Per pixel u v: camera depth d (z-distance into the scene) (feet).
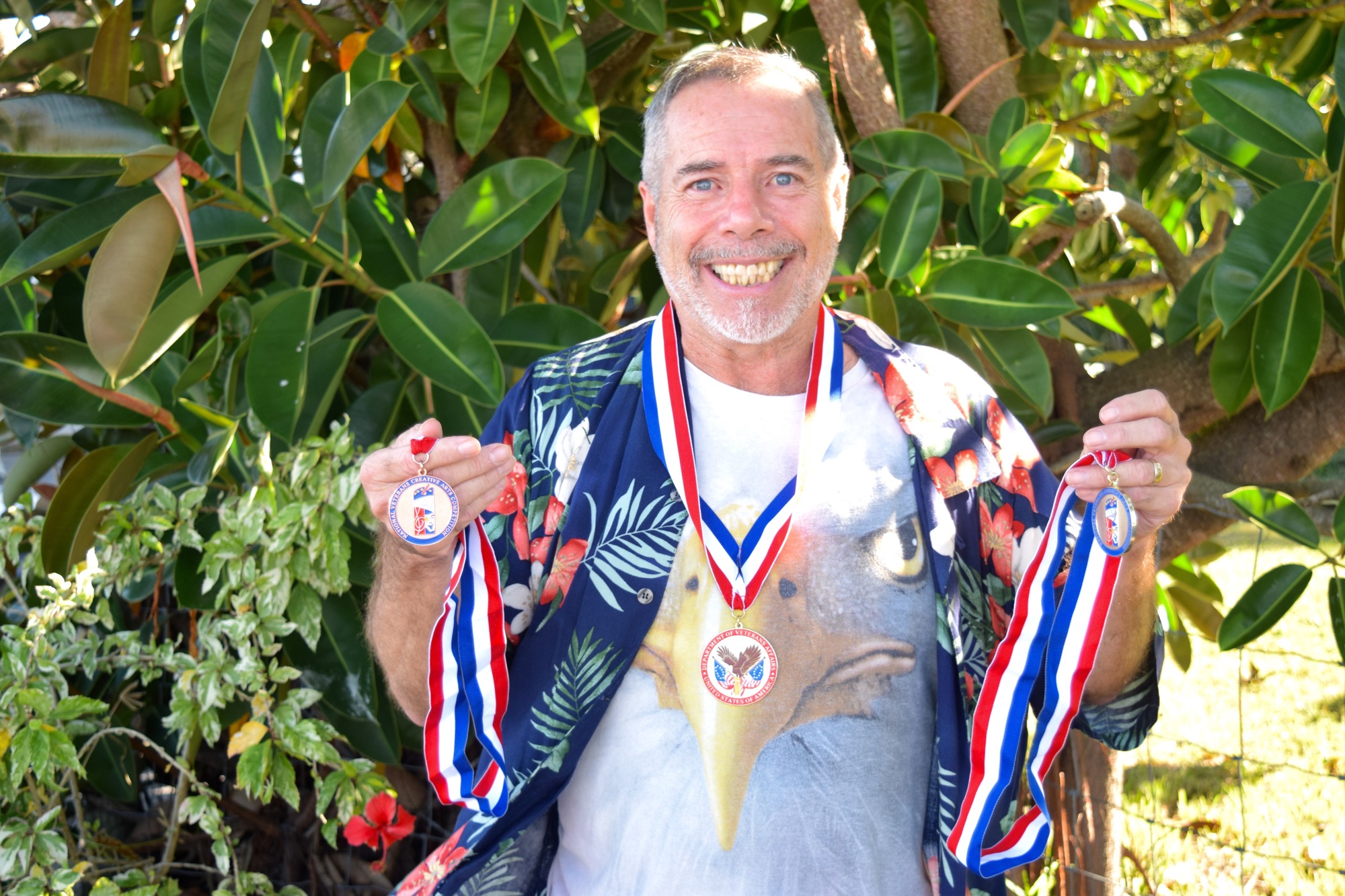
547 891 4.84
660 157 4.83
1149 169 11.32
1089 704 4.90
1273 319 6.54
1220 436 8.15
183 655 6.91
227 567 7.20
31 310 7.55
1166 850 10.44
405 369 8.11
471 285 7.93
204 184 6.83
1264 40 10.18
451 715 4.26
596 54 8.32
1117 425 4.03
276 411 6.36
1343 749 12.32
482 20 6.88
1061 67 9.48
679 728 4.48
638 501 4.67
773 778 4.40
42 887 6.55
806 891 4.38
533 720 4.55
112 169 6.35
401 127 8.39
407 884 4.77
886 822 4.47
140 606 9.20
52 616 6.67
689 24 8.86
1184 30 12.44
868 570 4.57
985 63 8.39
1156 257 9.89
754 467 4.75
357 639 7.49
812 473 4.67
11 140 6.01
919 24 8.31
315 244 6.94
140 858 8.45
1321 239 6.86
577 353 5.05
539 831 4.83
